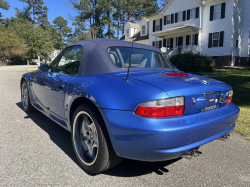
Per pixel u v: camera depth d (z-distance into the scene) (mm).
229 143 3320
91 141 2334
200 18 21250
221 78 11242
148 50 3191
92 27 40250
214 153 2953
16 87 8602
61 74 3076
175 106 1909
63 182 2143
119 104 1995
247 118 4379
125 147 1968
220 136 2318
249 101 6172
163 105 1866
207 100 2230
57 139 3260
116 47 2846
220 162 2686
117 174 2342
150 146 1863
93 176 2277
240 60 21312
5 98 6309
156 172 2410
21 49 42250
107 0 39906
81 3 39062
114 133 1992
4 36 39312
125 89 2064
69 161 2586
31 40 46906
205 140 2129
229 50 19578
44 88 3352
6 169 2348
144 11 43219
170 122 1867
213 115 2215
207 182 2229
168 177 2309
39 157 2658
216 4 20125
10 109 5020
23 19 64438
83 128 2479
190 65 15609
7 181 2123
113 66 2592
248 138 3492
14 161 2533
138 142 1893
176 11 23609
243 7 20734
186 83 2174
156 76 2350
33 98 4090
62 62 3303
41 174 2273
